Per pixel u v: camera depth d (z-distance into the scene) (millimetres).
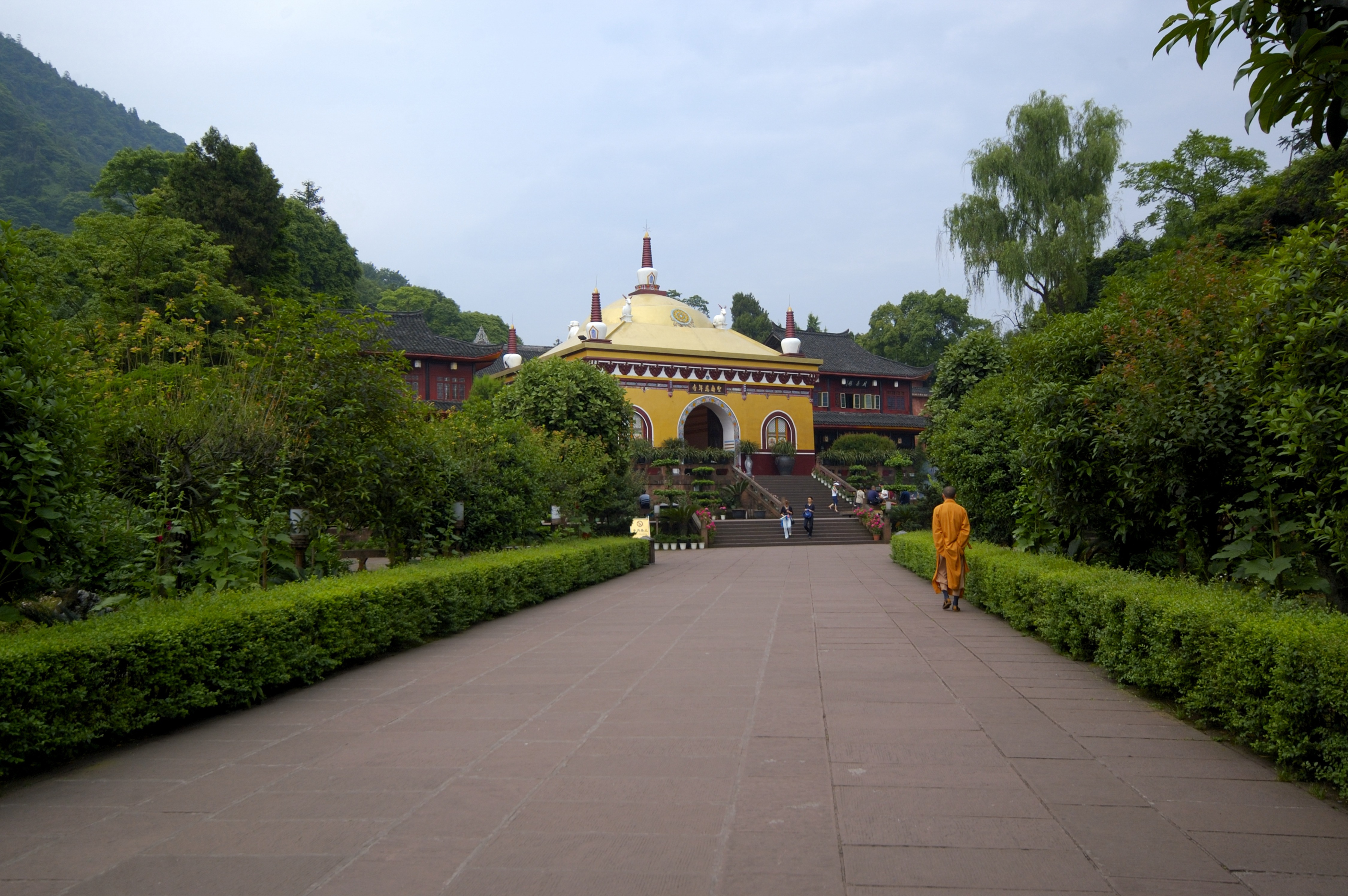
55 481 6035
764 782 4238
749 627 10000
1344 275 5863
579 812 3861
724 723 5418
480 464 14305
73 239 24297
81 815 3969
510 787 4227
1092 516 9398
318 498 10133
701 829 3635
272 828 3752
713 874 3195
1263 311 6473
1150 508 8336
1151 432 7594
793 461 42188
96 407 8195
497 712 5875
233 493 8070
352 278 52281
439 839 3572
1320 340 5730
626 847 3449
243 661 6004
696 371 40875
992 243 30312
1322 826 3654
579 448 21078
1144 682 6008
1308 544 6582
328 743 5172
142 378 9562
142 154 36688
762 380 42375
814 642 8773
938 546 11508
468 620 10062
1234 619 4926
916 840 3492
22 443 5629
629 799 4020
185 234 26562
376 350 11102
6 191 95562
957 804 3910
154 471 8664
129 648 5113
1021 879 3121
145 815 3957
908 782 4230
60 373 6266
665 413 40094
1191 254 9195
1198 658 5301
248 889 3129
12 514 5688
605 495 22859
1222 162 30594
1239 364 6773
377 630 7898
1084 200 29266
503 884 3137
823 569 19750
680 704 5969
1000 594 10031
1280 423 5805
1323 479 5707
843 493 39406
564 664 7676
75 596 7586
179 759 4887
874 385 53094
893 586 15086
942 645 8523
